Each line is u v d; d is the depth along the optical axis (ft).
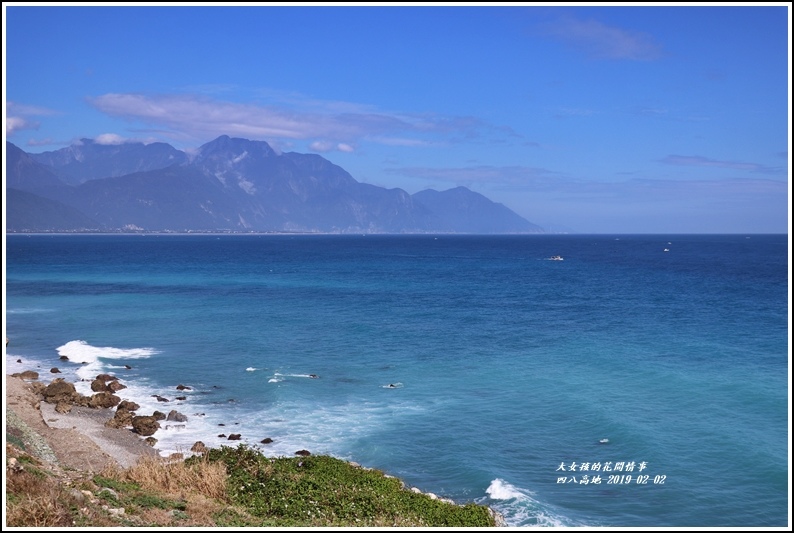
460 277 405.80
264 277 397.80
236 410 116.78
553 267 508.94
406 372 143.84
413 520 63.16
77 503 51.98
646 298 286.25
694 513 77.00
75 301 265.95
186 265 509.35
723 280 378.32
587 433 103.30
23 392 116.98
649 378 136.36
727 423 106.52
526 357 159.12
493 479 86.02
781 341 178.81
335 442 100.37
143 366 150.20
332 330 197.77
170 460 84.33
